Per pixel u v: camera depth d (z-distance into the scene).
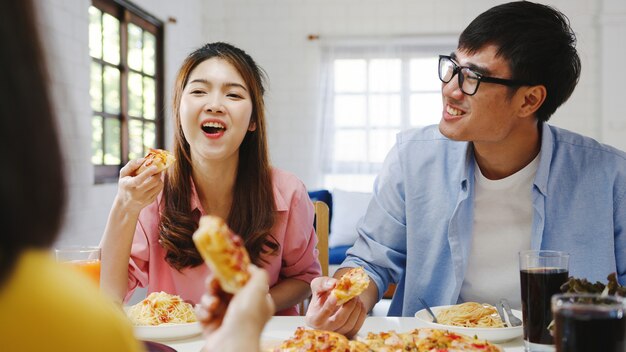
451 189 1.67
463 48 1.44
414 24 6.09
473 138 1.46
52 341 0.43
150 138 4.86
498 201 1.61
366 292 1.62
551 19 1.43
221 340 0.58
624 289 1.03
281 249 1.78
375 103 6.13
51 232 0.45
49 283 0.45
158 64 4.99
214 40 6.24
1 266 0.42
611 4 5.79
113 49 4.22
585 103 5.92
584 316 0.77
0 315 0.42
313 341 1.03
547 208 1.58
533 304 1.09
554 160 1.60
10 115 0.42
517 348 1.19
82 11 3.54
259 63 6.25
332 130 6.14
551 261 1.10
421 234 1.69
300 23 6.20
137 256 1.71
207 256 0.59
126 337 0.48
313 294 1.31
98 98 3.98
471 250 1.63
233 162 1.73
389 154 1.83
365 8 6.13
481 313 1.32
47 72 0.46
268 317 0.62
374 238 1.76
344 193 5.08
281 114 6.23
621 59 5.81
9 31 0.43
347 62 6.16
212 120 1.62
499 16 1.41
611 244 1.58
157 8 4.80
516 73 1.39
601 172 1.59
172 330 1.24
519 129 1.51
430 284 1.68
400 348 1.05
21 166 0.42
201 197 1.76
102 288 1.53
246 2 6.25
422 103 6.09
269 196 1.75
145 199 1.52
